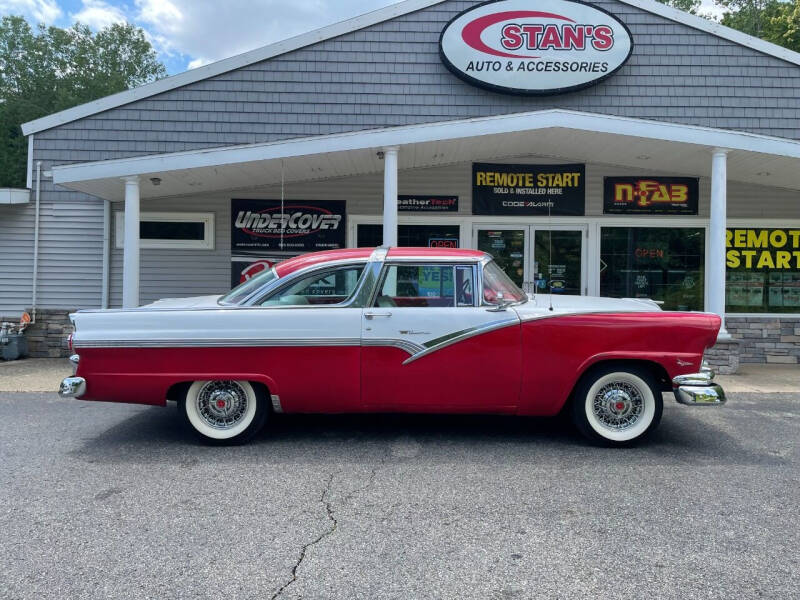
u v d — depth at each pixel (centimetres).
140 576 277
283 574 280
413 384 470
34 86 3381
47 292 988
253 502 367
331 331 466
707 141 813
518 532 325
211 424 481
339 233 1009
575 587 269
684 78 925
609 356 465
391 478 410
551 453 467
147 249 995
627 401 479
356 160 894
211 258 1001
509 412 478
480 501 369
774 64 919
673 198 1004
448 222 1009
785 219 1003
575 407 480
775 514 350
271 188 1005
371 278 478
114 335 461
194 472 421
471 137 824
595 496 378
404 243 1012
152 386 465
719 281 832
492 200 1004
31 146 959
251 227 1002
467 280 479
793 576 278
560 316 468
